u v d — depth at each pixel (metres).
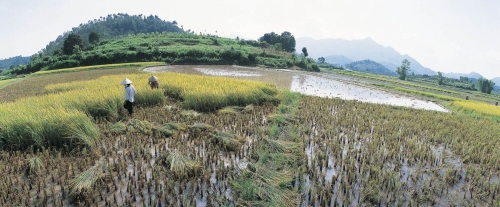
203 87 16.02
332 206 6.08
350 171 7.21
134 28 172.12
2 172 7.08
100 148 8.54
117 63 51.62
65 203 5.87
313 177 7.19
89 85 18.36
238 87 16.22
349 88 28.89
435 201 6.41
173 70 40.19
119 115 12.26
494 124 14.54
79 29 190.62
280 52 74.69
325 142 9.84
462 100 24.72
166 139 9.55
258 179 6.67
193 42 78.62
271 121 11.93
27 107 11.58
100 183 6.41
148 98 14.64
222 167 7.34
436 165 8.38
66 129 8.85
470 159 9.05
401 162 8.47
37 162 7.16
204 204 5.94
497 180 7.75
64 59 54.06
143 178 6.76
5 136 8.85
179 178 6.76
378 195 6.36
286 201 5.98
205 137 9.54
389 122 12.93
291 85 29.06
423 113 16.28
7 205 5.73
